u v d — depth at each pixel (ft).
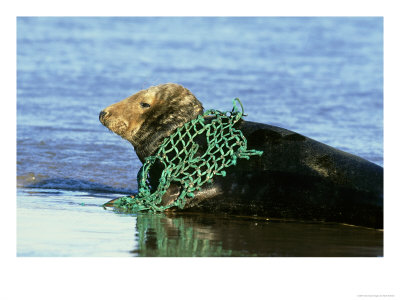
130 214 90.74
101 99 172.04
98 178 111.86
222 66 216.54
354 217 87.40
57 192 102.94
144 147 99.45
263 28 281.95
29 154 120.88
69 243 73.77
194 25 284.82
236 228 84.02
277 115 157.48
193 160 92.27
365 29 280.31
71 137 134.51
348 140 135.64
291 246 75.31
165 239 76.74
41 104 162.81
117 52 233.76
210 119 98.27
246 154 92.07
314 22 289.74
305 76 204.95
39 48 234.17
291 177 91.04
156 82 191.52
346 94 182.50
